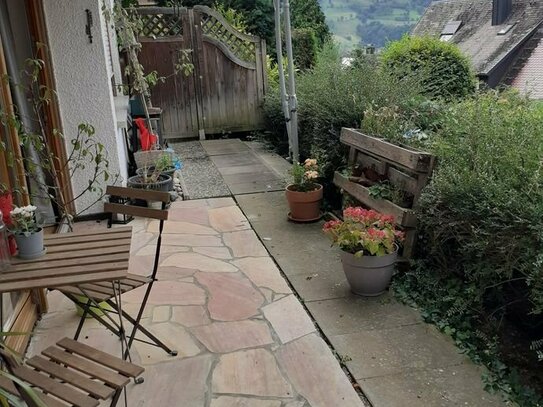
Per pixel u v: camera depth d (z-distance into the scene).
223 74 7.78
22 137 3.19
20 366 1.62
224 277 3.26
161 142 6.30
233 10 8.86
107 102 4.24
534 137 2.60
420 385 2.17
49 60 3.96
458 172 2.72
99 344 2.51
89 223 4.30
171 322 2.71
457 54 5.93
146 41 7.37
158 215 2.29
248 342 2.51
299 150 5.81
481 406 2.03
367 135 3.76
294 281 3.19
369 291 2.95
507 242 2.30
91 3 4.01
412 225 3.09
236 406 2.05
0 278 1.76
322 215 4.39
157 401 2.09
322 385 2.18
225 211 4.61
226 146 7.48
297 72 7.22
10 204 2.10
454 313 2.65
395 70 5.00
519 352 2.43
